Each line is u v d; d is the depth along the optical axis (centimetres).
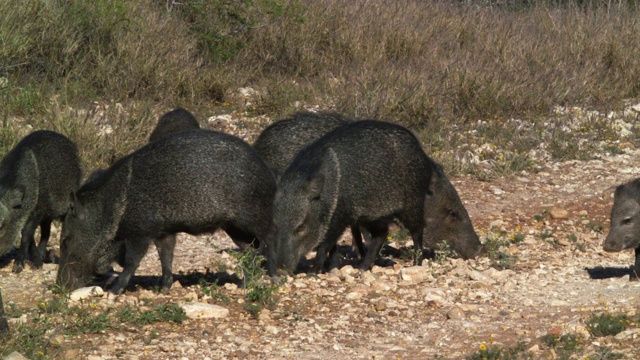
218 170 1711
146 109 2988
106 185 1739
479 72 3528
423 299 1780
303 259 2109
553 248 2277
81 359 1412
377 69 3547
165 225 1725
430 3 4397
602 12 4375
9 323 1568
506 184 2836
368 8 4131
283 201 1814
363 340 1543
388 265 2133
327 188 1841
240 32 3859
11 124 2675
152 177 1705
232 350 1474
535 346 1452
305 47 3853
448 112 3325
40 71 3334
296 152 2033
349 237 2412
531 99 3491
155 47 3469
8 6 3306
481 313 1698
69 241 1758
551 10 4606
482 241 2270
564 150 3117
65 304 1647
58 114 2756
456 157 2977
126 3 3591
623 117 3497
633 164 3045
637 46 4034
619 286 1886
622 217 1891
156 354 1442
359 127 1922
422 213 2019
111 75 3341
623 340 1472
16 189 1841
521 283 1927
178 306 1630
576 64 3884
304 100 3453
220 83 3444
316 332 1577
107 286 1853
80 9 3441
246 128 3159
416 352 1475
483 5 4669
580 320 1611
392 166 1922
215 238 2294
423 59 3738
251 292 1722
